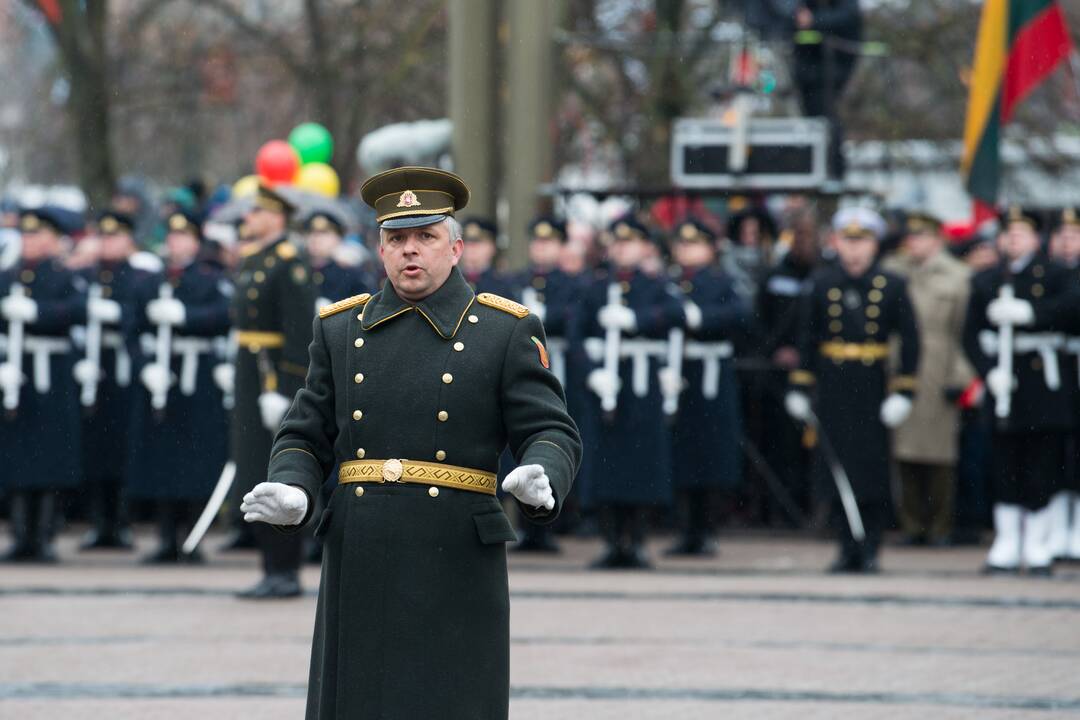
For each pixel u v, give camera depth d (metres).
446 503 15.75
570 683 24.66
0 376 38.91
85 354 42.16
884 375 38.12
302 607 31.58
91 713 22.62
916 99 72.44
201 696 23.70
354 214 48.06
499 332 16.12
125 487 39.38
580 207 54.03
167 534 38.88
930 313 43.28
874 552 37.53
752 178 45.78
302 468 15.94
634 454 38.25
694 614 30.98
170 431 38.81
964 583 35.56
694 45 65.94
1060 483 37.59
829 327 38.34
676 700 23.55
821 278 38.72
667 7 67.38
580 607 31.77
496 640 15.80
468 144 45.72
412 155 52.72
